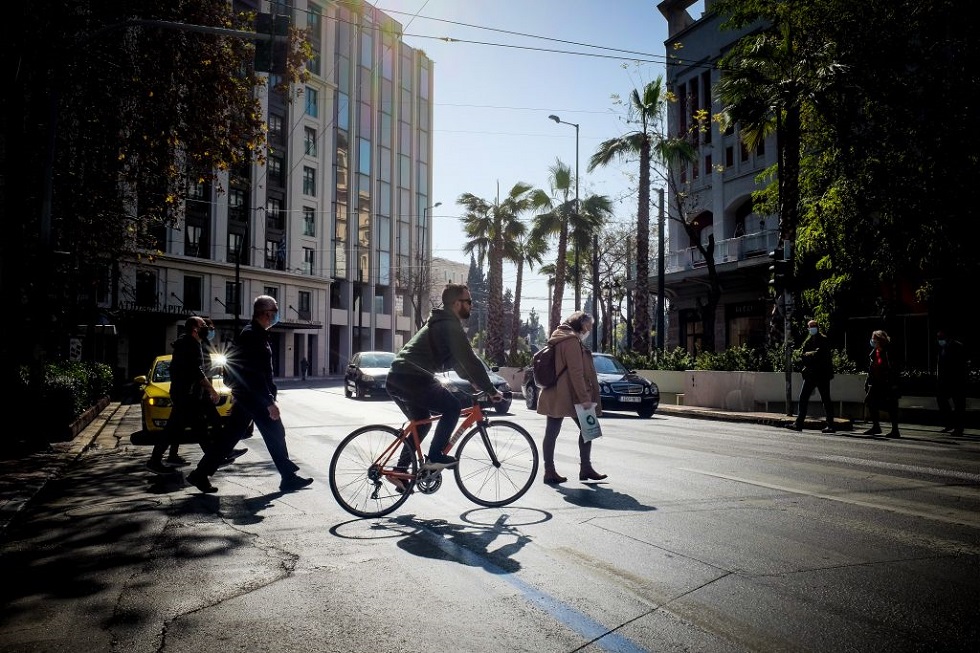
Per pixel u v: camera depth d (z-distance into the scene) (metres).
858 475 7.17
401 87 64.25
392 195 62.91
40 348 10.98
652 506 5.57
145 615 3.28
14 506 5.73
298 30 15.20
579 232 34.38
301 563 4.10
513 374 28.36
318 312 53.78
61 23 11.94
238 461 8.48
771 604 3.31
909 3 16.39
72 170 14.86
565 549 4.32
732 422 15.30
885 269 18.23
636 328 24.75
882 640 2.89
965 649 2.81
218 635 3.02
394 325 62.97
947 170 16.12
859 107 17.83
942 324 19.27
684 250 29.58
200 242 45.00
